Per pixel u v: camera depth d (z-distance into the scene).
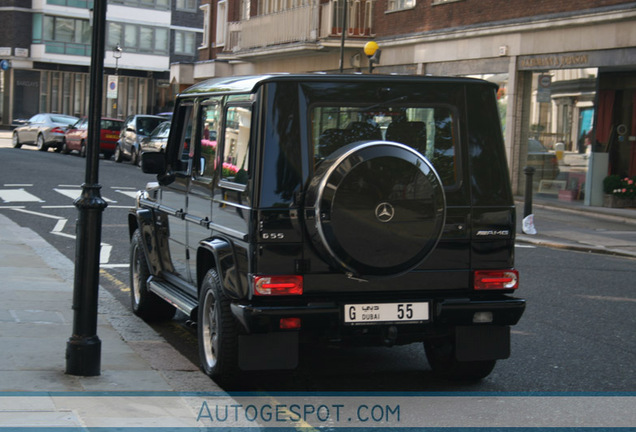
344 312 6.16
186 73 46.19
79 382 6.34
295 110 6.22
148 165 8.30
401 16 30.09
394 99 6.43
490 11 25.84
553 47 23.61
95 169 6.40
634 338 8.71
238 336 6.32
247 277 6.16
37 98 66.12
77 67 67.38
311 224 6.09
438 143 6.54
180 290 8.14
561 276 12.58
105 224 16.83
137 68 68.56
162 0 69.19
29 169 29.62
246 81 6.64
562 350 8.20
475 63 26.72
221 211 6.76
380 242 6.00
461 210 6.50
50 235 15.36
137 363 7.02
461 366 6.94
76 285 6.47
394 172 5.98
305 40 32.50
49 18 65.06
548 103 24.34
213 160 7.14
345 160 5.92
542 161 24.70
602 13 21.67
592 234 18.02
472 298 6.58
